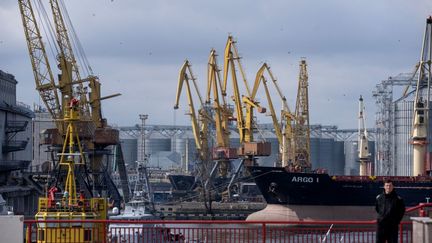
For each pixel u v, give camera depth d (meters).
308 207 156.88
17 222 38.62
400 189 154.75
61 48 186.88
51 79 185.62
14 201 193.75
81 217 65.56
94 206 69.12
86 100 193.12
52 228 61.66
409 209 44.03
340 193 155.38
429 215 38.88
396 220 37.06
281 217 157.50
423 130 168.00
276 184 157.88
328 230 47.16
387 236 37.28
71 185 77.31
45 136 183.38
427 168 166.88
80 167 168.88
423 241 37.00
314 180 155.62
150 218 140.38
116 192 195.50
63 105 185.38
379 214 37.31
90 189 170.25
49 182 175.38
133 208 159.38
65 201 68.88
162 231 47.19
